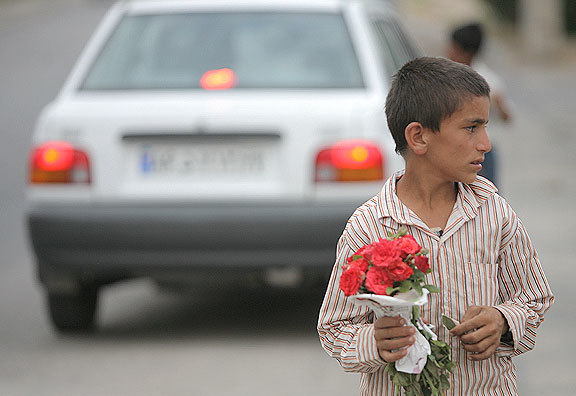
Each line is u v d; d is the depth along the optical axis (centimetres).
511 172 3378
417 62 775
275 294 1997
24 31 8569
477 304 758
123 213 1549
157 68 1683
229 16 1758
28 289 2047
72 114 1593
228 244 1533
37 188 1584
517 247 777
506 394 783
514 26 9181
